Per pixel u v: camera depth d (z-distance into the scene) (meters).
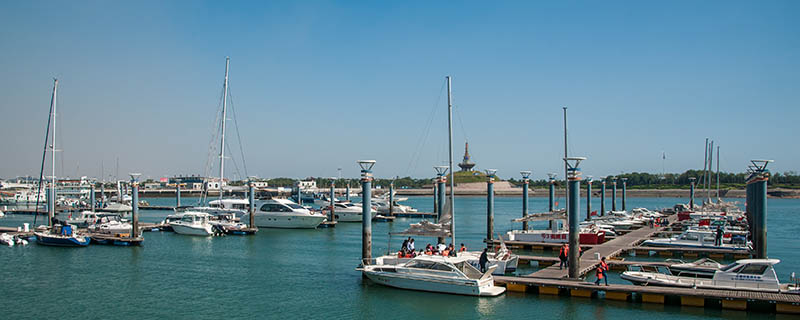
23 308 31.38
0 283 37.59
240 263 45.75
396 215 100.81
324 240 61.00
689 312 29.36
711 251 48.41
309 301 33.09
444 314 30.08
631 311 29.80
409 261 35.34
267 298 33.81
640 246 51.12
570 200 34.25
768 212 121.06
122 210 110.88
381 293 34.62
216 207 77.25
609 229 64.56
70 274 40.69
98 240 56.16
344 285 37.16
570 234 34.28
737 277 30.91
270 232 68.81
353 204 88.19
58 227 57.53
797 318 27.95
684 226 72.50
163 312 30.78
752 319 28.06
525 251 53.53
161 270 42.44
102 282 38.09
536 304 31.47
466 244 59.47
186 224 64.62
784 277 40.03
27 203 116.44
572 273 34.16
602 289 31.78
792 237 67.19
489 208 57.62
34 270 42.06
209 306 32.03
